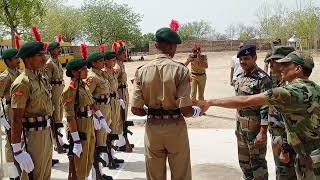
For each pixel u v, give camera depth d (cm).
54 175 667
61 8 5619
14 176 583
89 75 644
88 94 545
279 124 460
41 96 451
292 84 351
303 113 345
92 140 563
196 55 1178
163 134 422
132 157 770
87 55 649
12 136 432
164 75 417
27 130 448
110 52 704
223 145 852
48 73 836
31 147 448
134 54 6950
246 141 504
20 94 430
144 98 432
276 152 468
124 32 6106
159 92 420
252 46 493
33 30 543
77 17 5806
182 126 428
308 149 353
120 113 770
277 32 4888
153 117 429
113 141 730
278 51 469
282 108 351
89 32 6075
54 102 839
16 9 2792
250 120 495
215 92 1830
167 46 429
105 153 673
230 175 655
